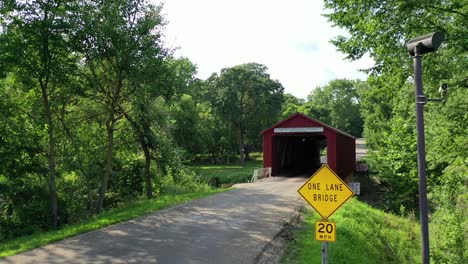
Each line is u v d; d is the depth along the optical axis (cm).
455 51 1153
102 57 1803
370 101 5503
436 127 1361
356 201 2138
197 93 5859
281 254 908
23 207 1770
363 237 1254
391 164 2912
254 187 2475
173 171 2675
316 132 3131
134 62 1761
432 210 2453
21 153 1805
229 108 6975
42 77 1716
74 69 1773
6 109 1706
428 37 573
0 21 1567
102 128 2275
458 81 1201
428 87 1252
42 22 1559
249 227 1206
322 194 689
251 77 7038
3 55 1519
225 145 7325
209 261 841
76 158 2067
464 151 1301
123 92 1988
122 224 1239
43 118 1875
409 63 1178
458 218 1628
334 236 675
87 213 2055
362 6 1174
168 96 1980
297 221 1330
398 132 2895
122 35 1708
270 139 3309
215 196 1983
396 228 1902
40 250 922
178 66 2228
